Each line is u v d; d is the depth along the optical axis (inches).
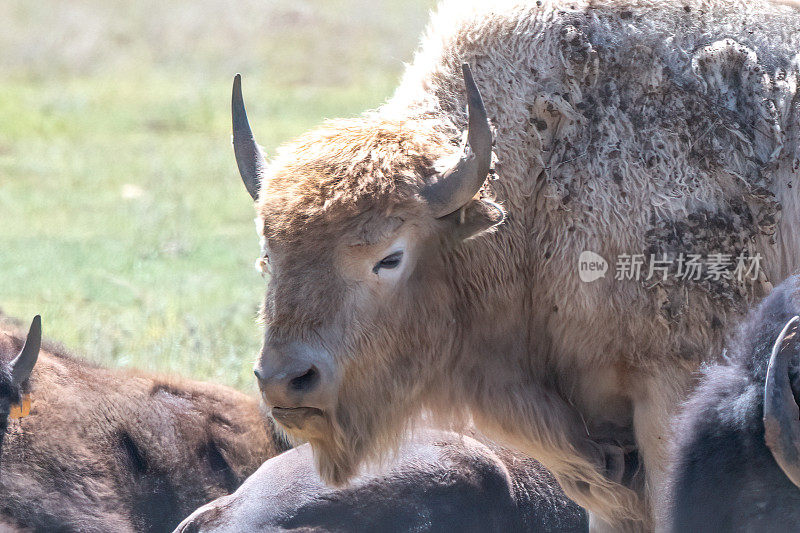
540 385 550.3
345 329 491.8
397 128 518.0
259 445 722.8
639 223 520.7
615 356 532.7
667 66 533.6
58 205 1654.8
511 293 537.3
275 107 2516.0
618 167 523.8
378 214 488.7
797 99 538.6
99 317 1093.8
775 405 365.1
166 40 3198.8
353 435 513.7
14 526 623.5
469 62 550.3
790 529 394.3
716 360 494.0
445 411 546.0
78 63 2999.5
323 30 3277.6
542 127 533.3
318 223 484.7
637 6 549.3
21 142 2137.1
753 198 527.2
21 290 1194.6
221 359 957.2
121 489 682.8
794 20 558.6
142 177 1877.5
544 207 531.5
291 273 487.5
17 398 624.7
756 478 401.1
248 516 594.9
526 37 544.7
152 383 729.6
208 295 1183.6
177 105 2546.8
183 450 703.1
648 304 521.3
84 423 690.2
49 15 3304.6
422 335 518.3
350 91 2728.8
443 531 605.0
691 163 525.3
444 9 578.9
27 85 2773.1
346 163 496.1
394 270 499.2
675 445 449.4
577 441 553.0
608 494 563.2
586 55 533.6
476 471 618.2
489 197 528.1
